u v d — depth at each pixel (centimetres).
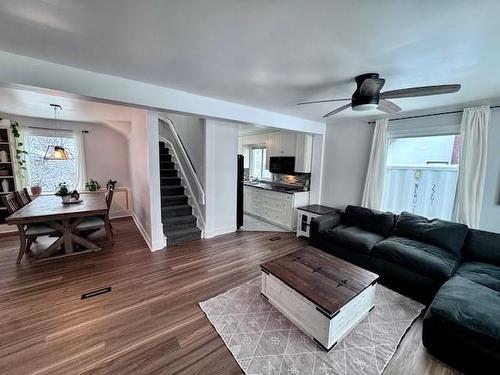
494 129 253
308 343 177
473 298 167
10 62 160
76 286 246
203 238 406
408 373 154
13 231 400
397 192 346
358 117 366
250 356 164
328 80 204
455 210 284
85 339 176
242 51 154
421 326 198
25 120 425
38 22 123
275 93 245
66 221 319
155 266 296
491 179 258
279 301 210
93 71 190
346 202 412
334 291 182
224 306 219
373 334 187
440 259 235
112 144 520
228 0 103
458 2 101
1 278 259
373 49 148
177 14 115
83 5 108
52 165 464
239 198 463
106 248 350
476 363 147
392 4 104
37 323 191
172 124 526
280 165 537
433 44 140
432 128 300
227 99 270
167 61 171
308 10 110
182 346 172
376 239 297
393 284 256
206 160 389
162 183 471
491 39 132
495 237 240
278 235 430
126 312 207
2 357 159
